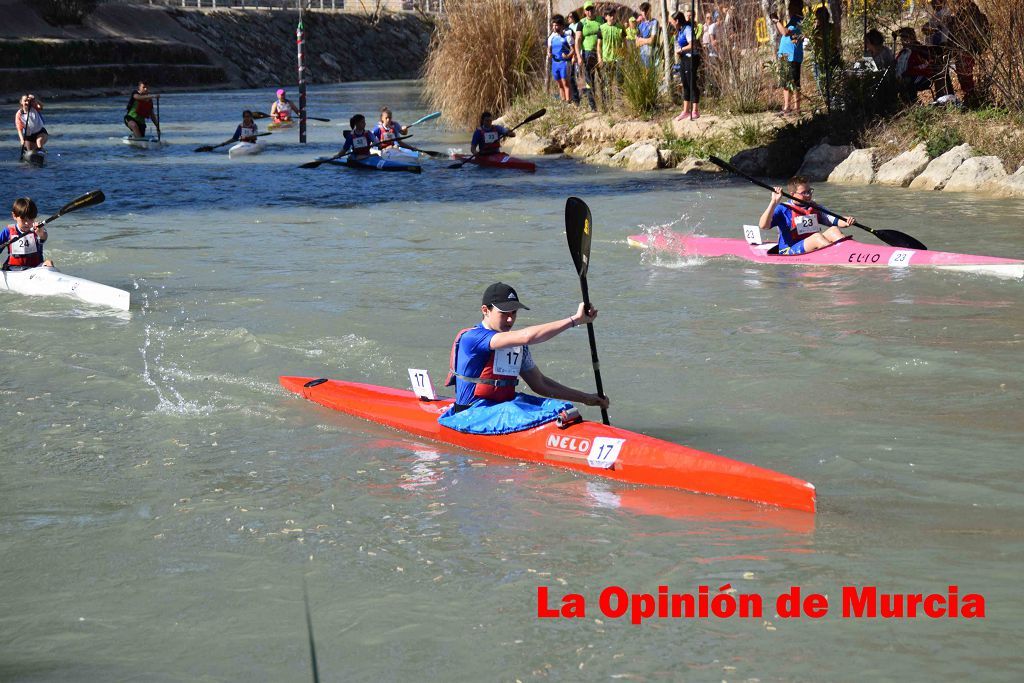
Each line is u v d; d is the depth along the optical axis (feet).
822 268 37.55
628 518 17.85
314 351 28.50
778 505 17.98
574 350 28.09
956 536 16.75
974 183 53.83
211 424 23.26
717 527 17.38
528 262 39.73
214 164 74.90
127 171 70.23
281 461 21.02
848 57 72.74
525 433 21.02
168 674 13.55
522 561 16.39
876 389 24.18
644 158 69.26
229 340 29.63
